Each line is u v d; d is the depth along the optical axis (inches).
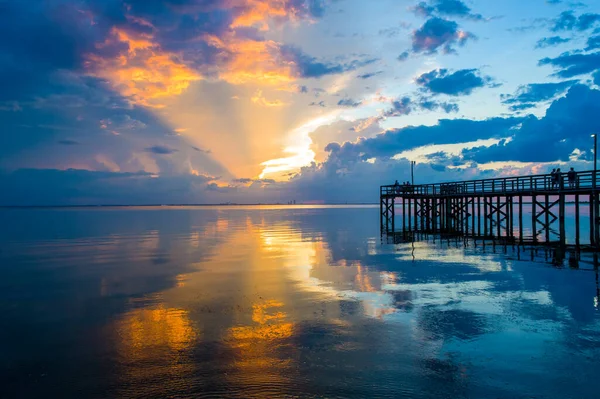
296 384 362.3
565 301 593.0
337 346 443.8
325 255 1098.7
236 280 784.9
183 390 355.9
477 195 1346.0
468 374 376.8
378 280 757.3
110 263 1005.8
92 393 353.7
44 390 359.9
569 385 354.9
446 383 361.4
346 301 617.9
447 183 1536.7
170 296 668.1
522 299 607.5
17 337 486.6
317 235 1752.0
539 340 449.7
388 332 482.6
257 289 706.8
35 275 855.1
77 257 1112.2
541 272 794.2
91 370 396.8
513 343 442.6
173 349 443.5
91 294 688.4
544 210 1145.4
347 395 343.6
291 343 454.0
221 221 3144.7
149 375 383.9
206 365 402.9
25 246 1382.9
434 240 1401.3
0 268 943.0
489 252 1075.3
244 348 442.6
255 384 363.3
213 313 569.3
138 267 944.9
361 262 965.2
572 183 1025.5
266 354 425.7
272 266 936.3
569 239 1427.2
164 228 2289.6
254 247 1318.9
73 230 2124.8
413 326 501.0
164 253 1186.6
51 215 4717.0
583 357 406.3
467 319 522.3
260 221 3125.0
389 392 347.6
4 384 371.2
